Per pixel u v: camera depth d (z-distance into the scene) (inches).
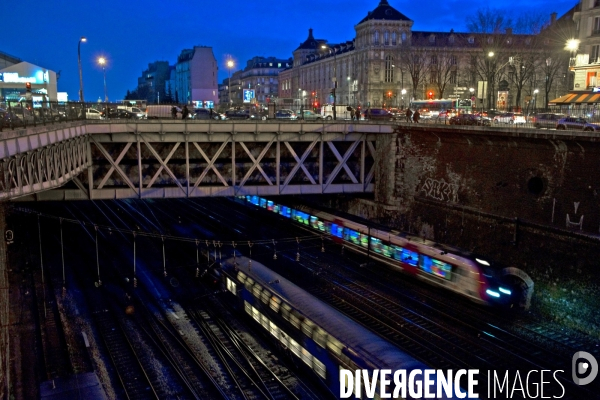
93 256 1460.4
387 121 1499.8
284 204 1897.1
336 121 1450.5
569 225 1008.9
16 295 1143.6
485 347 909.8
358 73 4256.9
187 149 1368.1
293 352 836.0
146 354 899.4
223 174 1470.2
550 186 1047.6
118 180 1401.3
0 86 2513.5
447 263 1125.1
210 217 2007.9
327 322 775.1
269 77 7130.9
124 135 1321.4
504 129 1112.2
